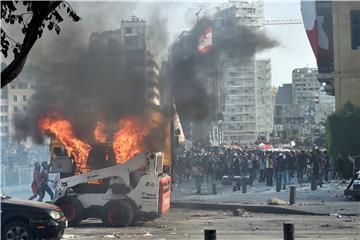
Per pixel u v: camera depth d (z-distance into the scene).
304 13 40.50
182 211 20.47
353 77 39.44
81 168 17.30
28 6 6.21
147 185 15.79
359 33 39.62
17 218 11.93
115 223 15.66
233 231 14.58
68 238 13.28
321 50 41.75
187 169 34.69
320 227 15.10
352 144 33.97
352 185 22.44
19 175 31.19
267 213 19.58
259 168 34.94
